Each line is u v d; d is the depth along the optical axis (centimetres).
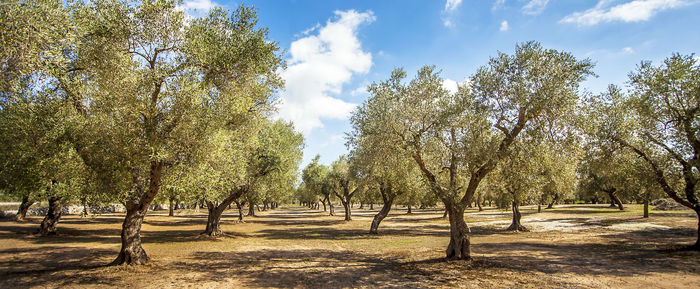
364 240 2489
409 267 1400
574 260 1489
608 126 1716
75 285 1078
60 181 1933
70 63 1287
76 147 1283
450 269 1334
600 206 6462
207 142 1262
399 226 3809
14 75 912
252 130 1916
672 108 1543
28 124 1227
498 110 1396
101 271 1277
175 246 2084
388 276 1235
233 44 1349
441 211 8006
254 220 4941
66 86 1227
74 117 1258
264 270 1360
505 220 4128
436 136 1539
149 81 1213
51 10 971
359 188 4112
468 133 1452
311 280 1184
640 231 2480
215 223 2681
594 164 1878
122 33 1209
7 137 1257
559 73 1232
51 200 2433
